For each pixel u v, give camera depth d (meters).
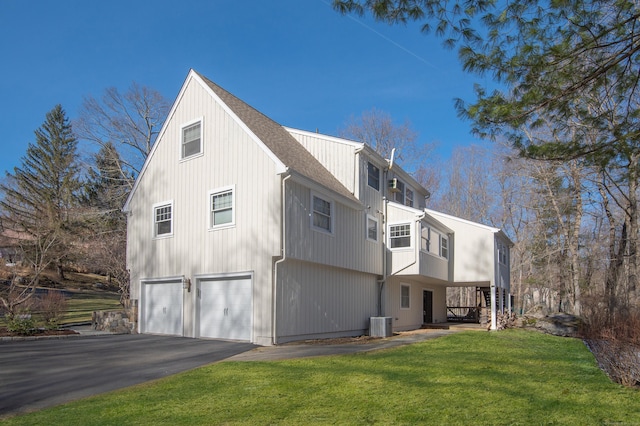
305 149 20.20
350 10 7.46
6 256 27.06
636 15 6.79
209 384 8.20
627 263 26.06
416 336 18.36
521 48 7.57
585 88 7.93
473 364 10.05
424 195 27.31
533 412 6.39
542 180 28.09
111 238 31.16
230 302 15.72
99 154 35.84
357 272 19.08
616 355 11.08
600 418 6.16
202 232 16.67
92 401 7.28
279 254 14.49
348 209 18.36
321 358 10.88
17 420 6.36
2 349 12.96
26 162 39.81
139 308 18.39
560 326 20.94
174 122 18.31
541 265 38.06
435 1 7.30
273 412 6.41
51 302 18.45
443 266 23.45
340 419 6.10
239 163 15.91
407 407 6.60
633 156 8.59
